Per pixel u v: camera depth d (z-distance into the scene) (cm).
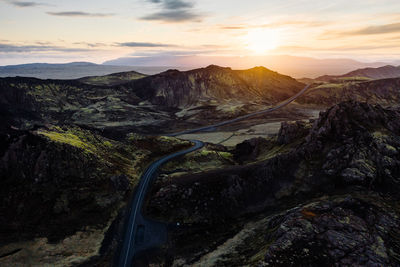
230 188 6031
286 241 3628
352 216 4103
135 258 4394
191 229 5175
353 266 3170
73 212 5347
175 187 6269
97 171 6512
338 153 6169
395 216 4197
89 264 4197
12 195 5381
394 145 6047
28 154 6097
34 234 4669
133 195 6381
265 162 6888
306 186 5822
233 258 3906
